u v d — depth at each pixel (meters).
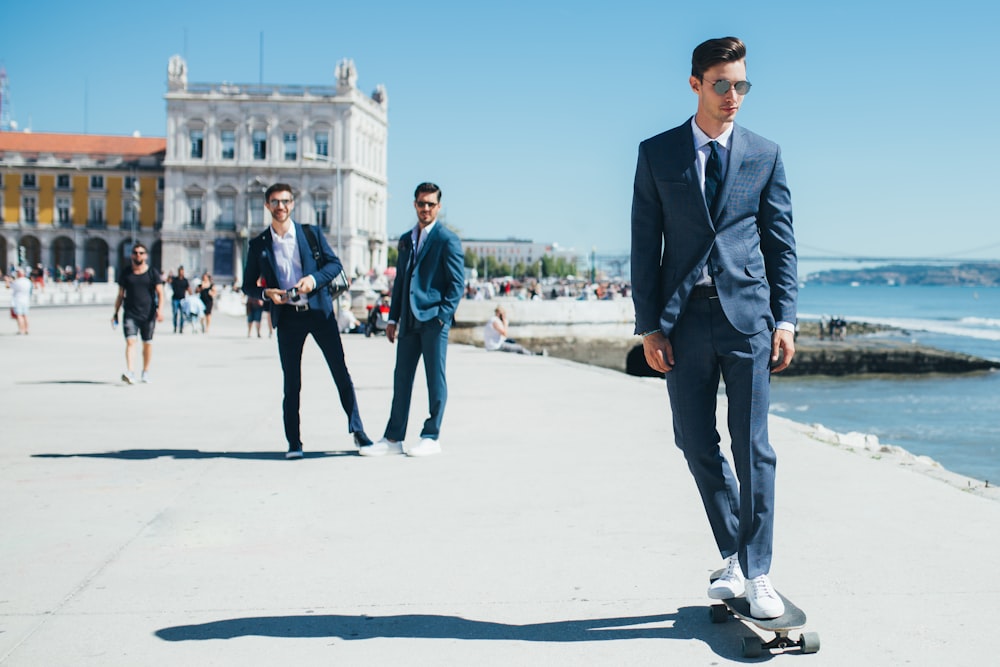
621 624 4.00
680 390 3.94
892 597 4.28
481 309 50.44
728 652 3.69
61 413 10.55
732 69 3.76
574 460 7.79
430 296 8.05
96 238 99.81
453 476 7.14
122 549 5.14
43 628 3.95
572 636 3.87
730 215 3.83
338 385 8.16
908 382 43.88
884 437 23.25
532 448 8.39
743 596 3.88
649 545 5.20
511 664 3.59
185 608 4.21
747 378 3.77
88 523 5.70
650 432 9.32
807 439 8.88
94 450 8.22
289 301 7.75
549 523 5.69
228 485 6.82
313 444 8.66
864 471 7.26
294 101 91.62
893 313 145.50
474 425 9.81
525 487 6.73
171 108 92.50
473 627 3.97
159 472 7.28
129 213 99.38
